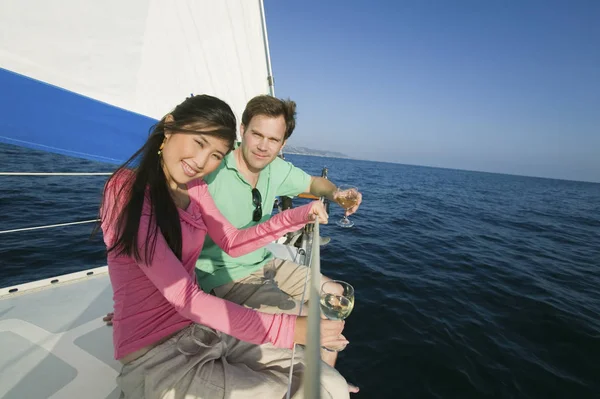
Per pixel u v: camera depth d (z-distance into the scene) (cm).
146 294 107
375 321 335
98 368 132
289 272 210
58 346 142
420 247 683
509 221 1278
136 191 96
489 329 347
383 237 740
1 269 376
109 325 160
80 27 157
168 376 100
